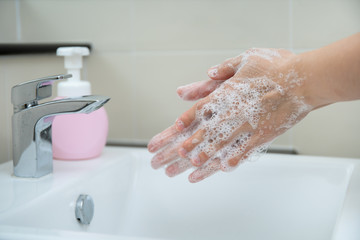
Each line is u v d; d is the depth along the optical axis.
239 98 0.59
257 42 0.87
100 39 0.94
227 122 0.60
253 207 0.77
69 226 0.65
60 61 0.93
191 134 0.65
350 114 0.84
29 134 0.67
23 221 0.57
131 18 0.92
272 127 0.60
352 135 0.85
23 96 0.67
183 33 0.90
